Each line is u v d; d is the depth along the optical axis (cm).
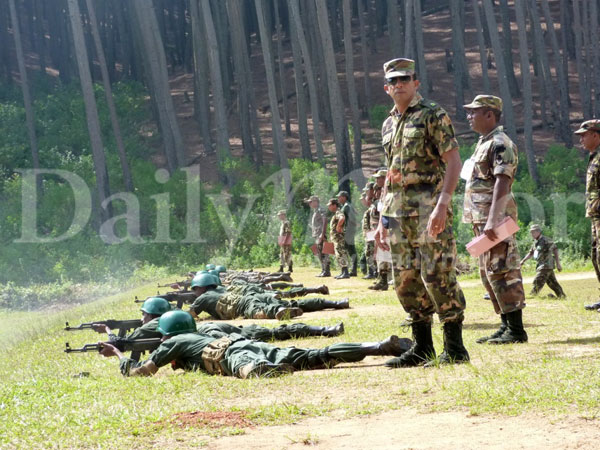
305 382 536
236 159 3372
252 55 5953
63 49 5212
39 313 1819
